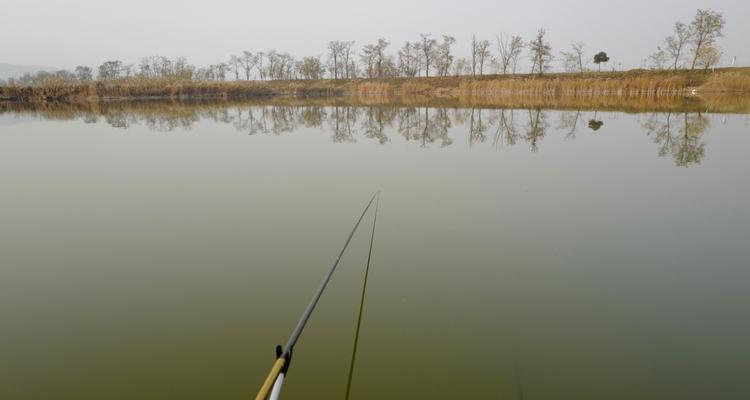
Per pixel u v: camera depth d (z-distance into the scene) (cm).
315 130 1988
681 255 568
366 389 336
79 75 7419
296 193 864
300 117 2733
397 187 909
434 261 558
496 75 7356
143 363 367
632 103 3481
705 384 343
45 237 641
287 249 595
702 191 854
